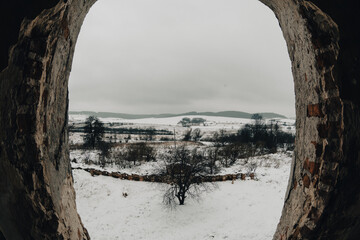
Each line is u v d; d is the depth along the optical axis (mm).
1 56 1509
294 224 2361
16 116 1652
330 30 1878
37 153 1836
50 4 1714
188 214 14445
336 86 1882
